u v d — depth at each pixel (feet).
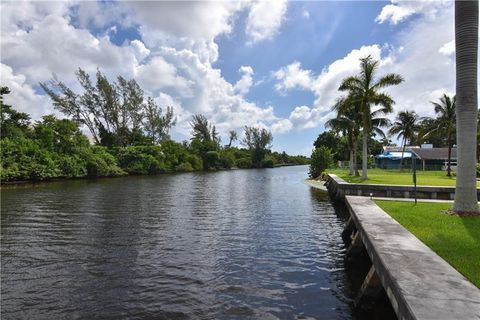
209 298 25.32
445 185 76.59
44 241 41.32
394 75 101.76
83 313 22.79
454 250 23.41
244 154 379.55
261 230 49.26
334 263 34.17
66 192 97.86
